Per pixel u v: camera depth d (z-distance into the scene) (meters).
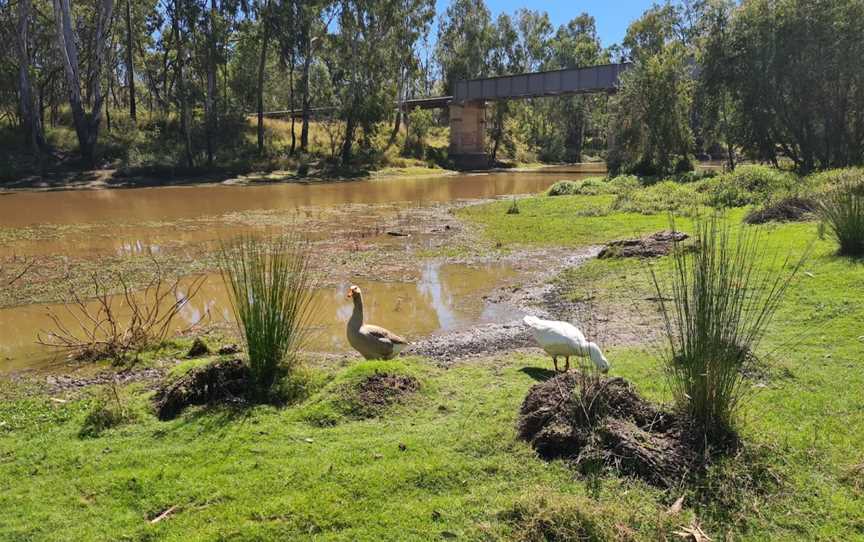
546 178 44.78
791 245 11.45
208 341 8.27
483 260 14.01
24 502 4.20
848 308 7.94
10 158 35.19
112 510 4.11
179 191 32.75
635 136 32.44
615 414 4.70
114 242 16.59
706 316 4.50
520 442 4.74
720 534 3.79
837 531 3.78
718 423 4.49
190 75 43.59
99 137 39.25
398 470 4.39
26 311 10.05
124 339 8.17
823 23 23.72
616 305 9.58
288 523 3.90
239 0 41.53
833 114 24.64
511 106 64.75
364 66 46.09
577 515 3.79
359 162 47.34
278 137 48.53
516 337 8.48
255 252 7.63
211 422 5.23
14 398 6.46
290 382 5.79
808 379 5.92
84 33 43.81
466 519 3.92
